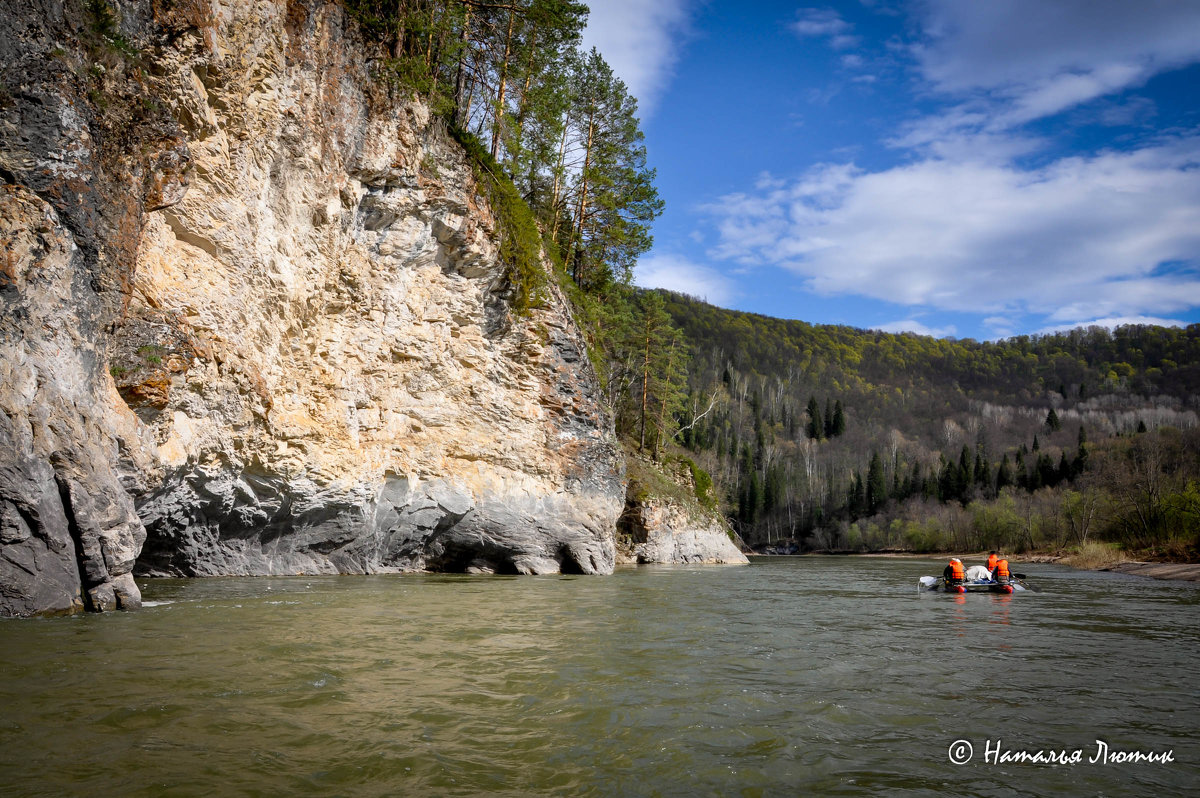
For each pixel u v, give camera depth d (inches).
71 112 363.9
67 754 158.4
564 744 187.5
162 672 238.7
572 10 968.3
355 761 166.4
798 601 621.6
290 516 661.3
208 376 511.5
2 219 329.4
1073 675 299.9
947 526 3326.8
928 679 284.7
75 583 354.0
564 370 952.9
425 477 801.6
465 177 783.1
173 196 457.7
